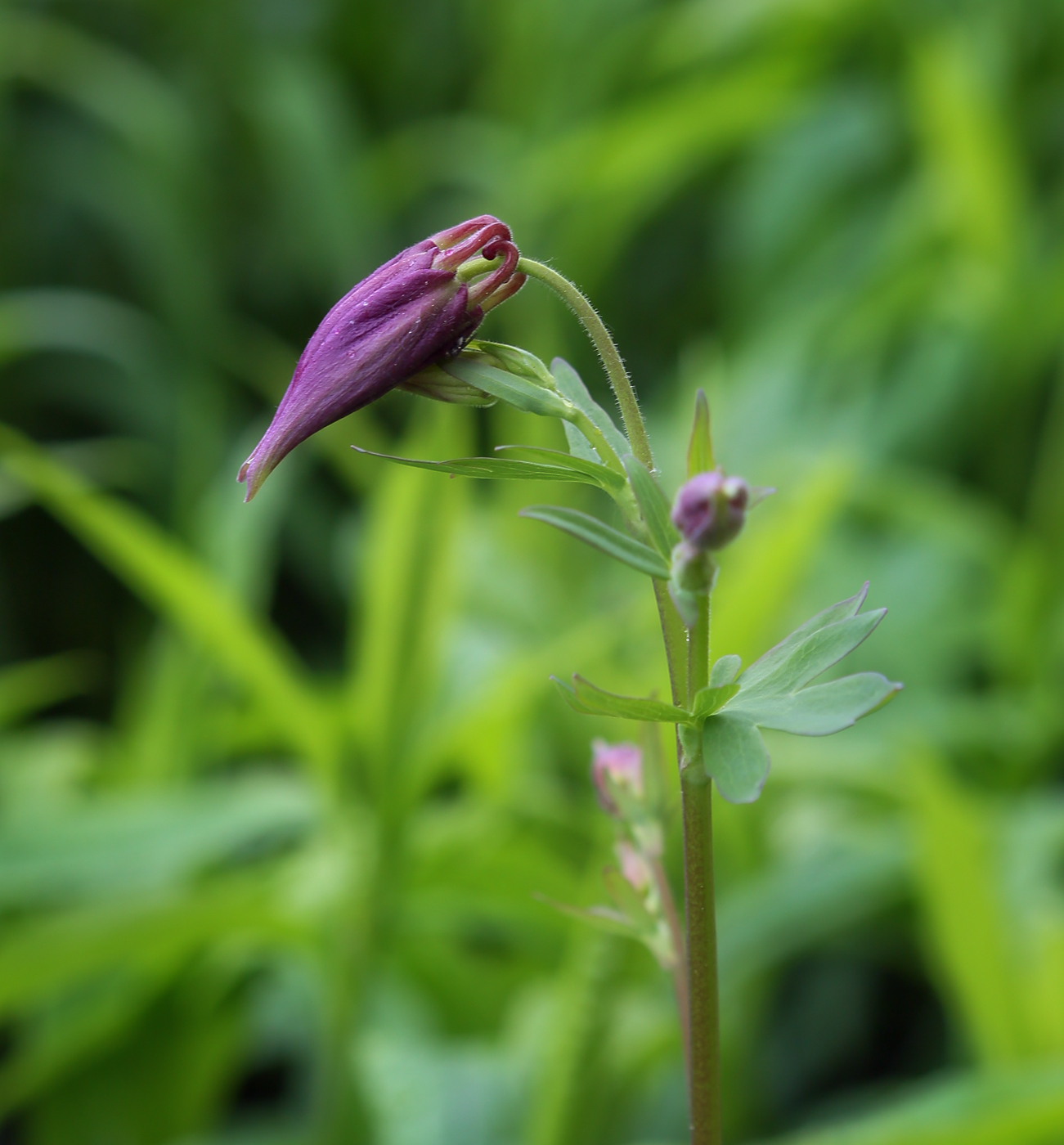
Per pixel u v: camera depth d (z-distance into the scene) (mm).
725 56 1587
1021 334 1298
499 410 1298
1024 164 1492
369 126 1868
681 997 521
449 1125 723
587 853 935
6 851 790
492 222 493
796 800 990
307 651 1515
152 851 807
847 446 1210
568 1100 677
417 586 723
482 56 1844
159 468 1505
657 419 1444
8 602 1516
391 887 731
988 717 1069
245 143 1756
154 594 776
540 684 821
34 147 1607
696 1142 497
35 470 673
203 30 1758
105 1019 829
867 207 1534
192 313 1567
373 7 1833
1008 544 1270
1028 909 825
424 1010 882
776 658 486
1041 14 1456
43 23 1686
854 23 1481
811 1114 973
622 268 1730
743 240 1593
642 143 1481
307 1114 953
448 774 1074
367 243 1672
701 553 476
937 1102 621
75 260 1674
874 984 1099
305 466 1521
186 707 988
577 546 1190
